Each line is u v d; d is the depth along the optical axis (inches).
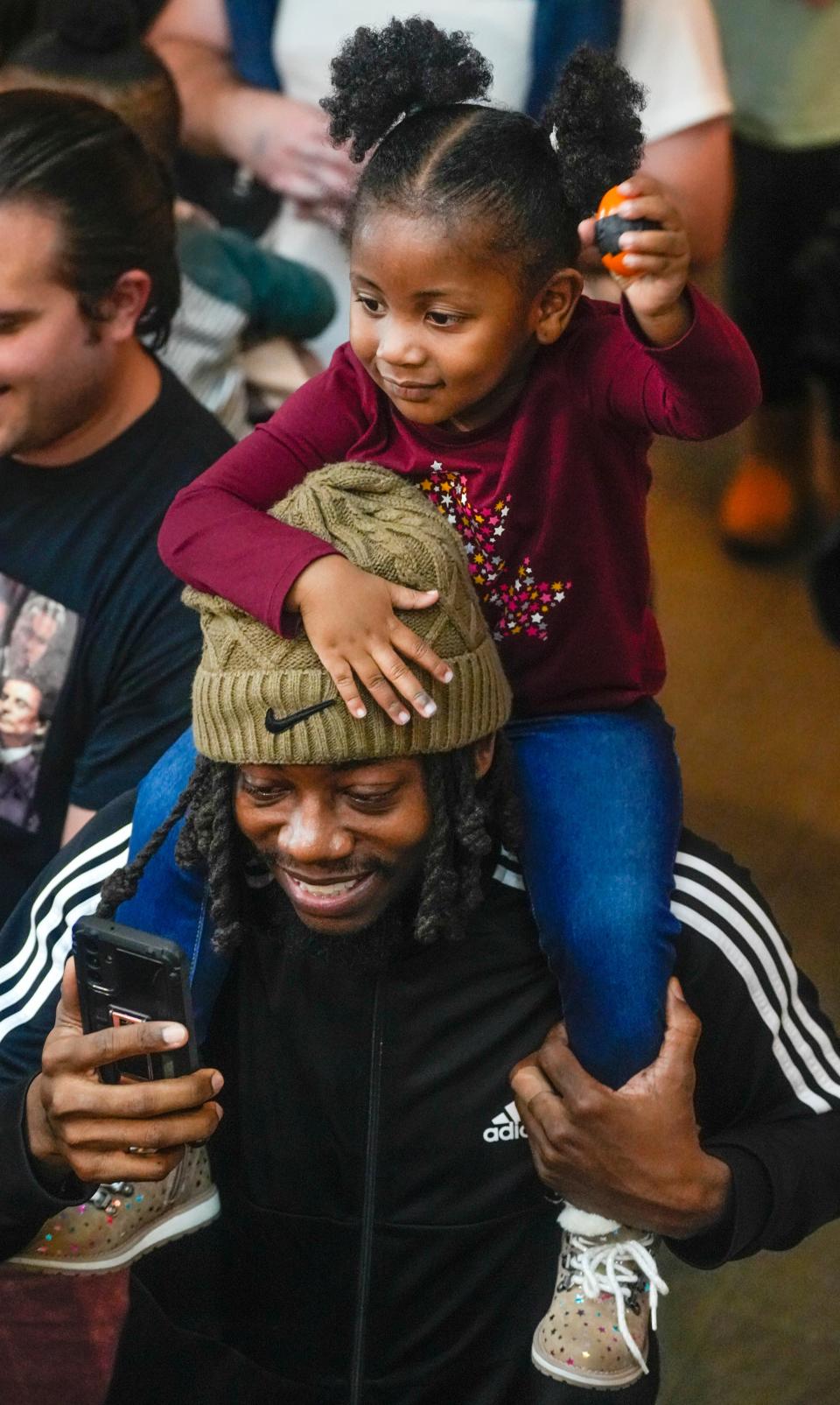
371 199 67.1
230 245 110.8
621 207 62.2
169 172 103.7
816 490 201.5
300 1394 81.5
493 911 74.9
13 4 122.0
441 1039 75.8
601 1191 71.6
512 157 66.4
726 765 170.1
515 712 76.8
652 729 77.0
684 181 127.3
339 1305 79.7
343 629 63.3
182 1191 77.6
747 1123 77.4
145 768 93.8
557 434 70.3
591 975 71.6
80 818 95.0
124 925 68.7
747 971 75.3
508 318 66.9
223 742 66.1
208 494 69.9
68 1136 67.4
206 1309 81.8
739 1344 118.0
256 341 113.3
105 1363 80.4
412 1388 80.3
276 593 63.8
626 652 75.6
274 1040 76.9
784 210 176.6
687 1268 123.4
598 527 72.2
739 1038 75.8
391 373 68.2
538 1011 75.7
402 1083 76.2
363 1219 77.7
